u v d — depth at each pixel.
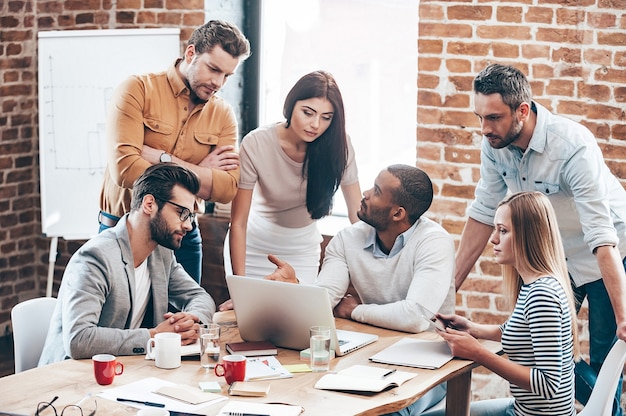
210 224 5.23
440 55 4.66
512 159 3.75
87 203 5.18
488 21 4.54
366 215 3.56
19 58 5.62
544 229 3.10
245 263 4.19
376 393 2.82
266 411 2.62
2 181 5.63
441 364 3.07
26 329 3.38
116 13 5.32
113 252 3.23
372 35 5.22
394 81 5.21
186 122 3.99
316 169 3.96
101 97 5.09
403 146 5.25
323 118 3.84
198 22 5.20
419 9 4.66
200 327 3.01
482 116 3.52
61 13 5.48
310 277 4.26
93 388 2.79
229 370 2.86
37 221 5.84
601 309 3.84
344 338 3.33
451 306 3.56
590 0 4.36
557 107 4.50
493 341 3.34
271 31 5.47
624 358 3.10
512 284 3.28
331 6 5.30
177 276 3.59
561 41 4.44
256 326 3.25
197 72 3.83
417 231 3.60
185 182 3.24
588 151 3.56
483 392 4.82
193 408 2.65
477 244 4.00
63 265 5.78
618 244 3.77
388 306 3.48
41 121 5.12
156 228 3.25
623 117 4.38
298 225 4.17
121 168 3.86
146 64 5.06
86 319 3.09
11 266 5.75
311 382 2.91
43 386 2.80
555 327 2.97
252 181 4.06
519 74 3.47
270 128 4.01
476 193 3.98
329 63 5.36
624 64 4.34
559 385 2.98
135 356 3.10
